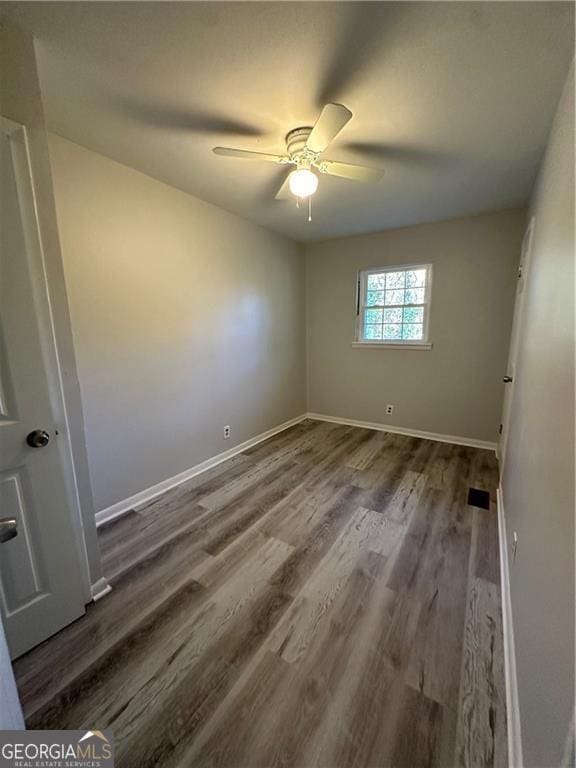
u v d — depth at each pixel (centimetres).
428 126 175
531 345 168
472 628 141
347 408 436
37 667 126
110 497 229
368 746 102
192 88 146
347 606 153
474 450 341
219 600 157
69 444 146
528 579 114
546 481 106
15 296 121
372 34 118
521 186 252
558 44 121
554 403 105
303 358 449
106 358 220
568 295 100
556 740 69
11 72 117
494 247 318
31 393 127
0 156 114
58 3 106
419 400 382
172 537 205
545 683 81
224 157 206
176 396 271
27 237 125
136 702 114
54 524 137
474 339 341
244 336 338
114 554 190
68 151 189
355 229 362
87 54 126
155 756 100
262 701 114
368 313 404
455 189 257
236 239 316
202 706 113
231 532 209
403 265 366
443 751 101
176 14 110
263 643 135
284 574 173
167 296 255
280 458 327
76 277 199
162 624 145
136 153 202
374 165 218
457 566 178
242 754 100
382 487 265
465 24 114
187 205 263
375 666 126
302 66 133
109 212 212
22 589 130
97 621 146
